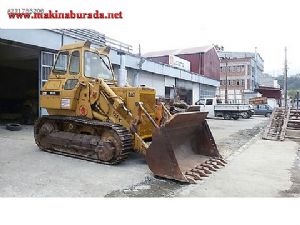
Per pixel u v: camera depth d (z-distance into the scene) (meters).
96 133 8.18
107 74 9.05
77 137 8.17
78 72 8.54
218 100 28.55
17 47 15.50
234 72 58.97
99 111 8.16
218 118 27.78
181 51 42.06
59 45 15.59
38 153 8.77
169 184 6.07
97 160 7.73
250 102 37.62
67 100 8.58
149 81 24.17
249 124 21.56
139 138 7.45
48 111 9.33
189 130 7.52
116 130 7.36
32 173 6.68
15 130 14.08
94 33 18.14
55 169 7.04
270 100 42.47
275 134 13.83
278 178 6.72
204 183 6.19
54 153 8.73
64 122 8.73
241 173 7.05
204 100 28.59
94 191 5.60
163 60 34.41
